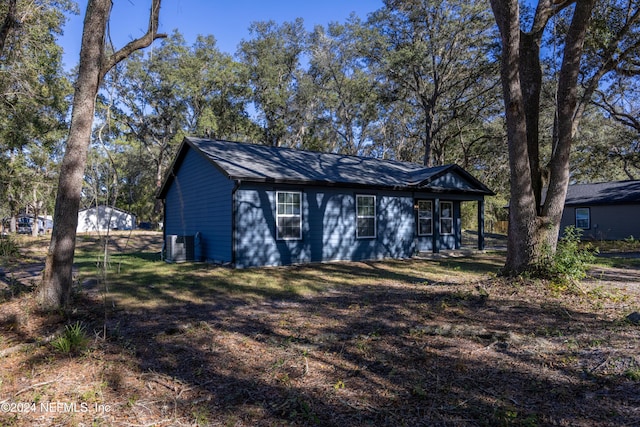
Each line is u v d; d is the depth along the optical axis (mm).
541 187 8461
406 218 15141
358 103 34875
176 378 3721
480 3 24578
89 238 22172
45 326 5469
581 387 3338
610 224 22953
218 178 12289
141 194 48875
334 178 13000
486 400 3164
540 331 4871
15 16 10719
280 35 37969
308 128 39938
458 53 26953
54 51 16688
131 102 33125
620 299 6406
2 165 19516
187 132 35781
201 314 6230
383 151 41719
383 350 4398
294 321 5746
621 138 24781
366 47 27922
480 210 17422
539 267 7406
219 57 34531
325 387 3490
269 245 11922
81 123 6406
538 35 8289
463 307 6145
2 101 14938
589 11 7422
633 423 2732
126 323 5688
